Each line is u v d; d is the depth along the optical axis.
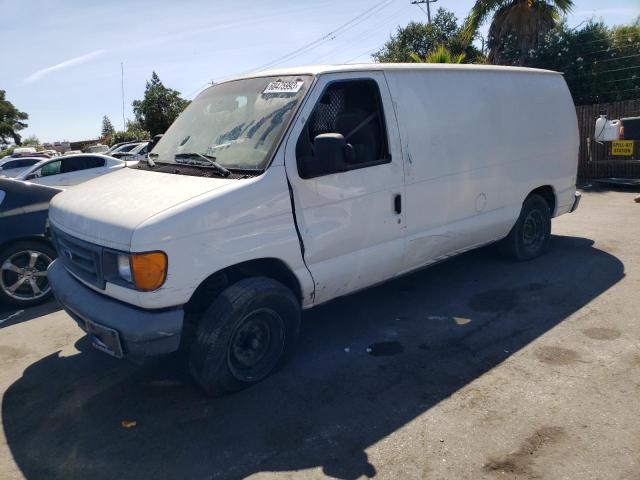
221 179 3.58
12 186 5.67
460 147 4.88
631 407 3.27
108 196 3.75
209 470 2.96
